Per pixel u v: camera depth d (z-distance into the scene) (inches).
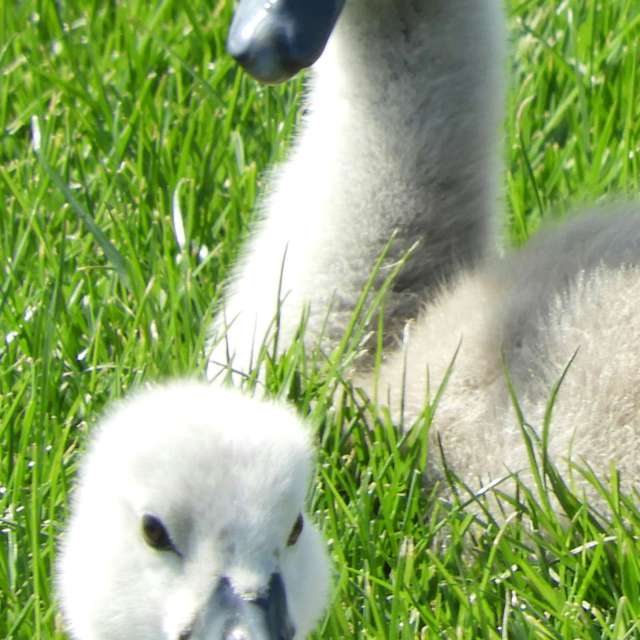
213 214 392.8
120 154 410.0
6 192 401.1
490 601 285.7
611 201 361.4
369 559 292.7
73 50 456.4
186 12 459.5
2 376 336.2
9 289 358.9
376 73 335.0
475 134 338.3
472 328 316.5
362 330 324.2
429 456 310.5
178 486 256.2
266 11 292.7
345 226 336.2
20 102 438.0
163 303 354.0
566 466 299.4
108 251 362.3
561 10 457.4
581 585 283.1
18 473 309.1
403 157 334.3
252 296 343.9
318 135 343.9
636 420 295.1
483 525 298.2
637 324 300.4
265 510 253.3
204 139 414.9
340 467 312.8
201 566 251.4
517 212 381.1
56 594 283.6
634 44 438.3
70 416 320.5
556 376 302.7
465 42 334.6
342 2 297.3
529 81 432.8
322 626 281.4
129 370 333.4
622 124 416.8
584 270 313.9
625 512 289.3
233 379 333.4
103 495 269.7
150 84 430.0
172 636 252.7
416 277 336.2
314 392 319.3
